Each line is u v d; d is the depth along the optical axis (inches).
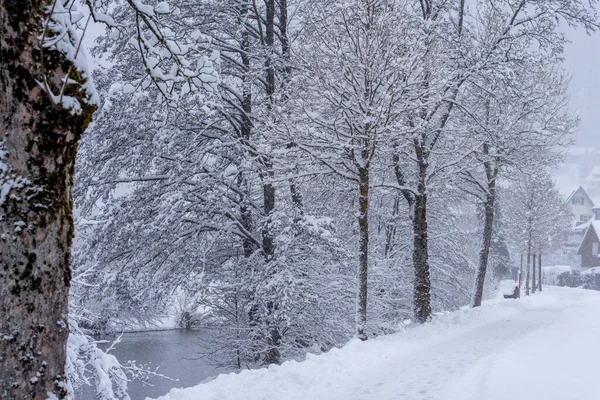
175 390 302.0
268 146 535.2
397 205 1015.6
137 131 572.7
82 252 573.9
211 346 720.3
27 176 118.5
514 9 726.5
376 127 503.8
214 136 626.5
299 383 326.3
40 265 119.6
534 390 275.0
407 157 690.2
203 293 633.6
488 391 274.4
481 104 833.5
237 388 312.5
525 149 852.6
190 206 605.6
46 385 120.0
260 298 587.8
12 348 115.0
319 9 548.4
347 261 595.5
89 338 281.9
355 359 398.0
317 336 687.7
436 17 724.0
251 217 665.6
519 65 708.0
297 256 636.1
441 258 1060.5
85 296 556.1
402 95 531.5
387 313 876.6
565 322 628.7
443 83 578.9
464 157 730.8
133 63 569.9
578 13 697.0
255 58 643.5
